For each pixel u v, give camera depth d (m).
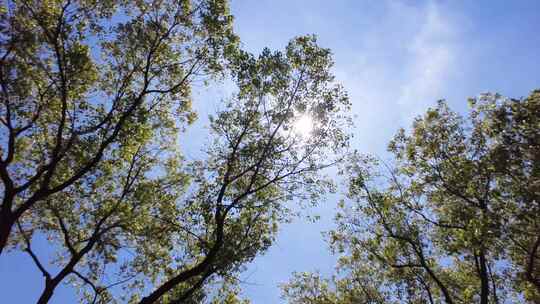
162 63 16.59
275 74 15.16
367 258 18.75
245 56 14.94
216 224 14.30
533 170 13.27
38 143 15.57
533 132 13.40
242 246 14.25
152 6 15.99
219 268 13.46
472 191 15.33
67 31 14.05
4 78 13.44
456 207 15.99
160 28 15.91
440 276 18.08
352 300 19.44
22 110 14.57
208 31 16.02
